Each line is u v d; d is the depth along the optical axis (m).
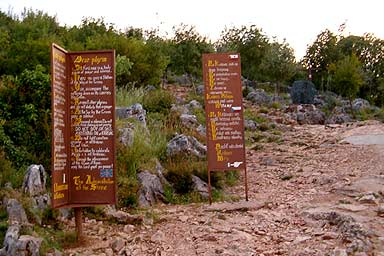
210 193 9.03
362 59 39.03
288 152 14.77
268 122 21.56
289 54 33.31
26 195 6.88
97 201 6.57
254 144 16.58
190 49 30.59
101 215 7.59
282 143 16.58
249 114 22.83
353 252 5.90
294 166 12.64
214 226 7.28
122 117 12.70
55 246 6.15
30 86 9.23
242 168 9.20
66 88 6.68
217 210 8.38
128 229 7.16
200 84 30.16
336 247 6.14
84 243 6.45
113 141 6.62
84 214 7.54
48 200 7.09
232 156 9.23
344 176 10.82
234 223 7.48
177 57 30.50
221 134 9.29
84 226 7.14
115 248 6.36
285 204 8.77
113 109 6.65
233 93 9.37
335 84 30.67
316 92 30.95
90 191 6.59
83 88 6.70
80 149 6.65
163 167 10.38
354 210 7.74
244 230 7.08
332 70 35.81
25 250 5.52
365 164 12.05
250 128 19.81
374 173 10.87
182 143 11.30
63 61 6.61
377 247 6.06
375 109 28.39
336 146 15.06
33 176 7.14
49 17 27.14
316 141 16.62
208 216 7.95
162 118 14.34
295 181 10.88
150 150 10.76
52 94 6.22
